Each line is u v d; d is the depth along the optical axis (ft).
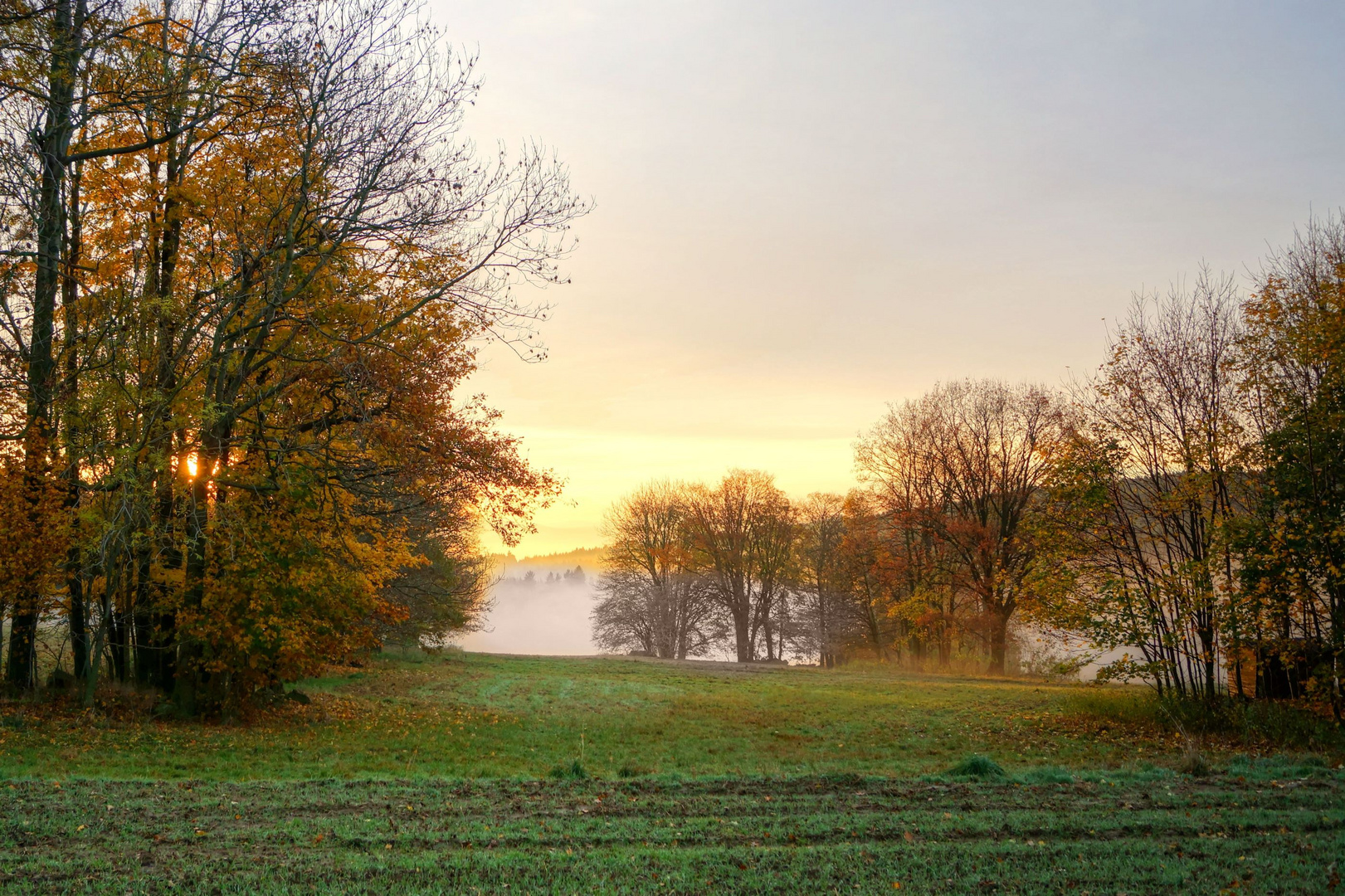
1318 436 66.39
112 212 68.33
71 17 57.16
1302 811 34.40
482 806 34.99
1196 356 74.69
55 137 63.10
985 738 71.87
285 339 69.92
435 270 70.79
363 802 35.22
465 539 139.85
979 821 32.99
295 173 67.05
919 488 163.94
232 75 61.11
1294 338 68.95
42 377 63.62
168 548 66.23
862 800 37.22
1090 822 32.71
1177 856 27.63
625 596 227.81
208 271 66.85
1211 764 50.85
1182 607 69.77
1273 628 67.62
